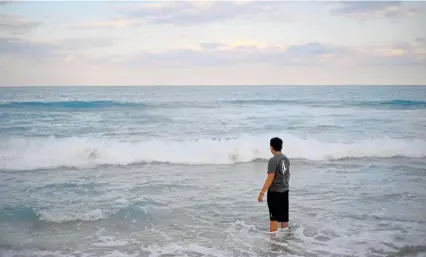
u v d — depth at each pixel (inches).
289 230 256.7
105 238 242.7
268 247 227.6
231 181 396.8
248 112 1132.5
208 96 2090.3
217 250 223.6
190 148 529.7
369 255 215.6
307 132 721.6
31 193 339.3
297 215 287.7
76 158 487.2
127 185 372.5
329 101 1587.1
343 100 1646.2
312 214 290.2
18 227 259.3
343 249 224.2
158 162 486.3
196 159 498.0
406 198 334.3
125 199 322.7
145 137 646.5
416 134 702.5
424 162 498.0
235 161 501.4
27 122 840.9
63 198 323.9
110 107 1227.9
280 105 1419.8
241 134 682.2
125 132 705.0
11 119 893.2
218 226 265.9
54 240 238.5
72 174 420.5
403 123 863.1
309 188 367.6
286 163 250.1
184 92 2719.0
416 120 920.3
